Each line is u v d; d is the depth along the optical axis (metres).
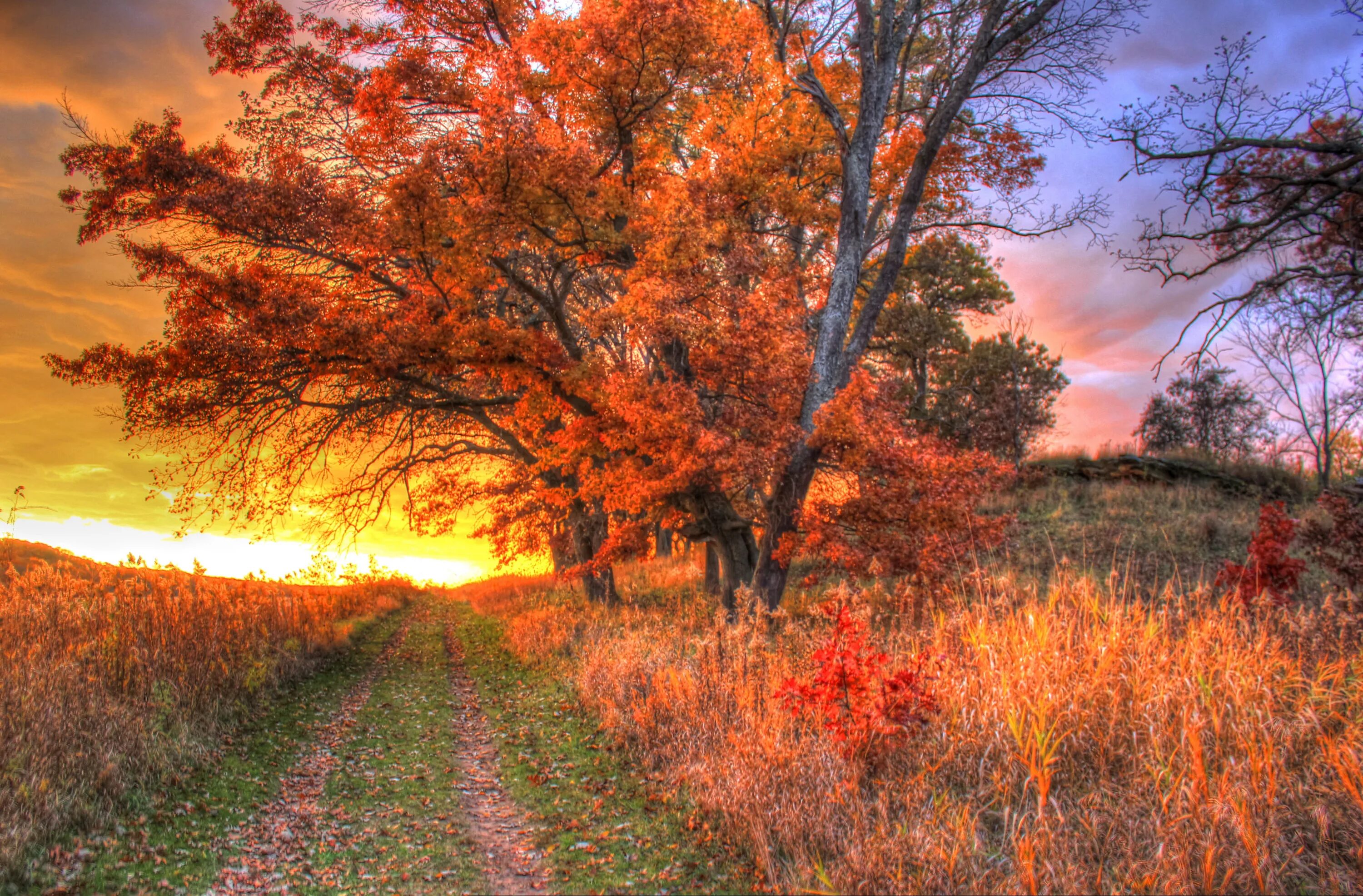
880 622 10.07
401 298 16.02
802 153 16.95
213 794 6.07
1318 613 7.26
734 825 5.30
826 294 17.03
